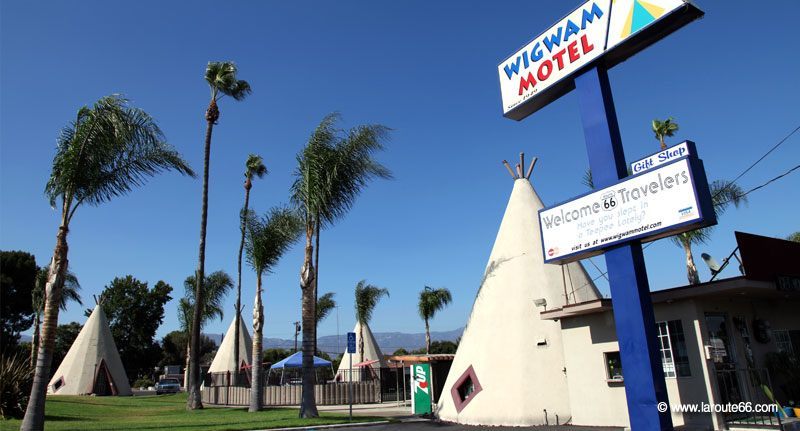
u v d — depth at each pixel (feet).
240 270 111.34
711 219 27.81
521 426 44.88
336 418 54.44
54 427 45.83
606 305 40.11
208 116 86.84
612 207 31.96
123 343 234.17
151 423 50.57
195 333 78.89
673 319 38.55
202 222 82.99
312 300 58.39
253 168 110.52
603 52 34.04
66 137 45.47
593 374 42.37
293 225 73.82
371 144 62.90
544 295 50.60
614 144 33.32
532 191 59.16
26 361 58.85
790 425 32.89
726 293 37.06
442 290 148.05
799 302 44.73
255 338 71.82
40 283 140.15
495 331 51.26
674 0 30.99
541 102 39.68
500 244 56.75
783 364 39.09
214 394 102.27
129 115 46.68
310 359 56.85
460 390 52.47
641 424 29.01
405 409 76.59
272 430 46.57
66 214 43.83
